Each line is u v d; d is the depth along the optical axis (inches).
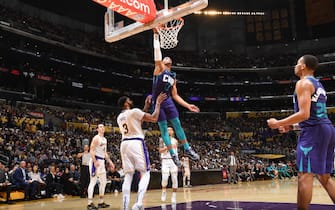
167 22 237.1
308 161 140.1
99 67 1230.3
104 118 1107.3
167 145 200.1
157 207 249.8
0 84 1032.2
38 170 508.4
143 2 225.3
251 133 1318.9
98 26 1321.4
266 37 1497.3
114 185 547.2
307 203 141.9
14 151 605.9
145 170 206.1
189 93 1454.2
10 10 1011.9
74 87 1151.0
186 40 1486.2
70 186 486.9
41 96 1098.1
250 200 299.0
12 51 949.8
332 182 152.6
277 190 438.9
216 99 1423.5
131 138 207.5
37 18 1085.8
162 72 201.2
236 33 1507.1
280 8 1487.5
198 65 1413.6
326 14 1370.6
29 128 824.3
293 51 1467.8
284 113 1418.6
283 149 1189.1
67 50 1138.0
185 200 332.5
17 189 426.9
